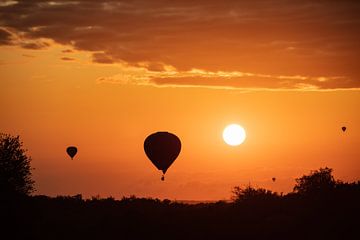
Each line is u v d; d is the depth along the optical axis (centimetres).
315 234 8012
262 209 10044
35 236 7738
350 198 9781
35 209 8700
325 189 10419
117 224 8612
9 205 8006
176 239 7994
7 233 7719
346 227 8200
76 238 7862
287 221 8856
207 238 8038
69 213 9750
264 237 8038
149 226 8581
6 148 8525
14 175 8444
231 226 8731
